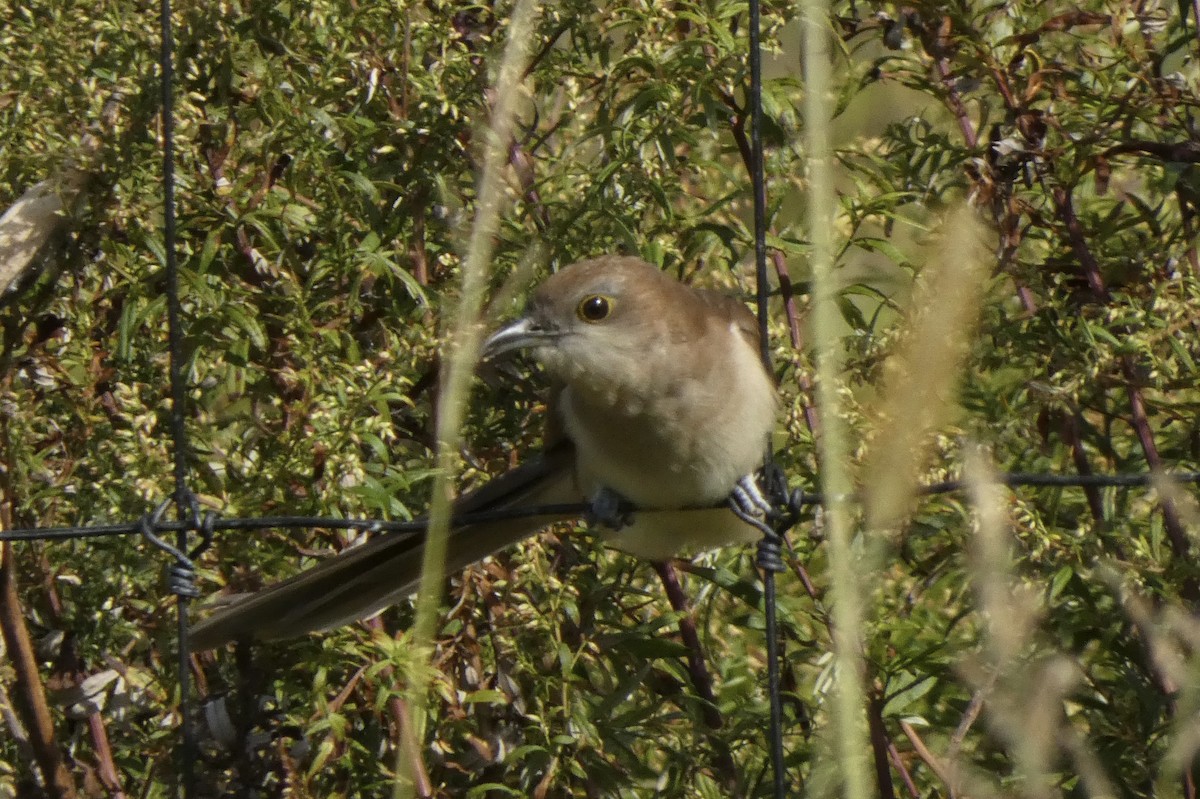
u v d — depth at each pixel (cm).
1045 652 759
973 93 877
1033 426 831
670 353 797
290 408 825
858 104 862
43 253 841
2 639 861
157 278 834
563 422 841
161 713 875
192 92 859
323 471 807
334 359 831
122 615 890
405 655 754
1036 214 838
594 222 871
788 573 931
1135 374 831
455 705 820
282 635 777
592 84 885
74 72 841
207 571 825
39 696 824
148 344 872
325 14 834
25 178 881
